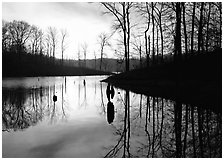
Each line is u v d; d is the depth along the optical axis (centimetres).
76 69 9319
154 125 963
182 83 1958
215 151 646
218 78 1744
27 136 805
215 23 2617
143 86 2583
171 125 952
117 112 1298
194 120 1001
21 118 1141
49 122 1046
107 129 903
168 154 630
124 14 3466
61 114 1254
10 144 712
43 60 8444
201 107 1267
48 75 7531
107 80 4091
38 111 1355
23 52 7494
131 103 1611
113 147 686
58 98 1989
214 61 2097
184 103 1417
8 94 2225
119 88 2666
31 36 7788
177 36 2081
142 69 3303
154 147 688
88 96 2139
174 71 2350
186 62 2227
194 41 2895
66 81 4472
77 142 730
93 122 1041
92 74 8956
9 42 7256
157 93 1980
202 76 1947
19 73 6500
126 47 3553
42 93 2353
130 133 844
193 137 781
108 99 1898
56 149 661
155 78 2609
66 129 904
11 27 7300
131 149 670
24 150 654
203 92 1561
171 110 1252
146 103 1564
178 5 2055
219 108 1197
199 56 2333
